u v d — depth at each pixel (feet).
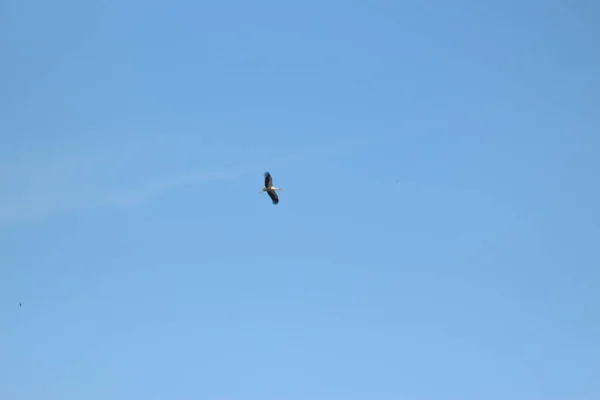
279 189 345.92
